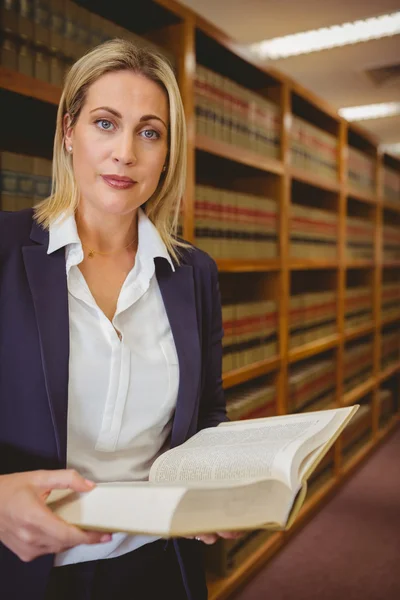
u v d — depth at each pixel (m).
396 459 4.44
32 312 0.93
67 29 1.69
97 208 1.01
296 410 3.28
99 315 0.98
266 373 3.06
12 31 1.53
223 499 0.70
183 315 1.09
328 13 3.11
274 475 0.79
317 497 3.48
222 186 3.11
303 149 3.29
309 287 4.03
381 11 3.08
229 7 3.05
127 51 0.93
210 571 2.56
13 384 0.91
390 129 5.95
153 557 1.07
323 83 4.37
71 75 0.97
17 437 0.92
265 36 3.44
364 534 3.16
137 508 0.67
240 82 2.97
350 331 4.19
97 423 0.97
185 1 2.98
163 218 1.15
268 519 0.72
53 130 1.95
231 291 3.18
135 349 1.02
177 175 1.10
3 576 0.94
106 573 1.01
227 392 2.86
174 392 1.05
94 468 0.98
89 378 0.96
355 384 4.38
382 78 4.27
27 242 0.97
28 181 1.67
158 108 0.96
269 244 2.92
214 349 1.26
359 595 2.54
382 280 5.40
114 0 2.01
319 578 2.69
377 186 4.74
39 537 0.67
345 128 3.91
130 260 1.09
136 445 1.02
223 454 0.87
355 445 4.31
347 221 4.18
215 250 2.45
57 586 0.98
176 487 0.67
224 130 2.45
